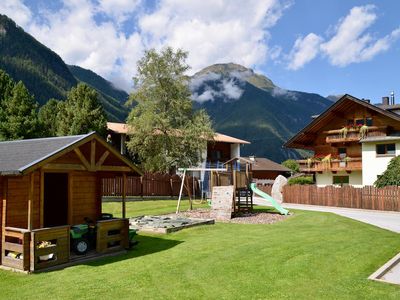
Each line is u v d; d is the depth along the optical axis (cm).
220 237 1568
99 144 1229
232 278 962
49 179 1462
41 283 923
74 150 1141
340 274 990
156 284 919
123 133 4553
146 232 1703
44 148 1150
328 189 3466
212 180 2512
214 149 5616
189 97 4556
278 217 2350
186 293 852
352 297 819
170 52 4419
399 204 2866
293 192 3844
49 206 1459
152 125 4106
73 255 1173
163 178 3616
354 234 1617
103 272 1026
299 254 1204
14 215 1121
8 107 3759
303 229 1786
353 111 4022
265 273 1002
